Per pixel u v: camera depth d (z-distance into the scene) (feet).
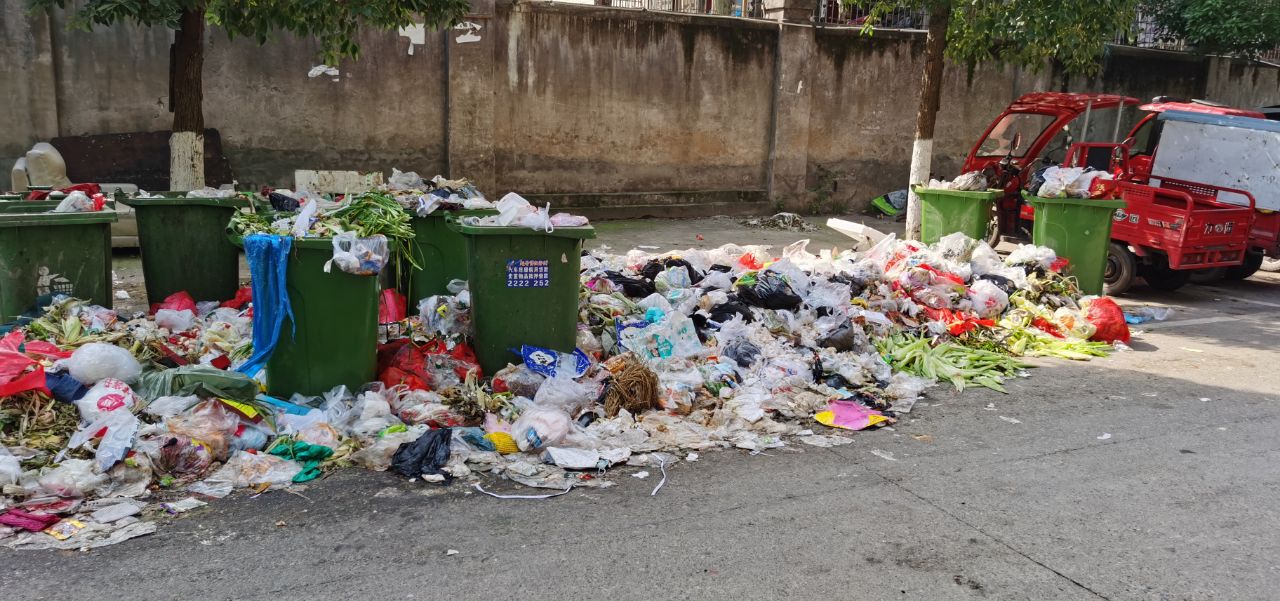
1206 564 11.70
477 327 17.93
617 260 28.99
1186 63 59.11
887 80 53.52
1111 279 32.17
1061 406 18.63
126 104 37.17
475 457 14.34
